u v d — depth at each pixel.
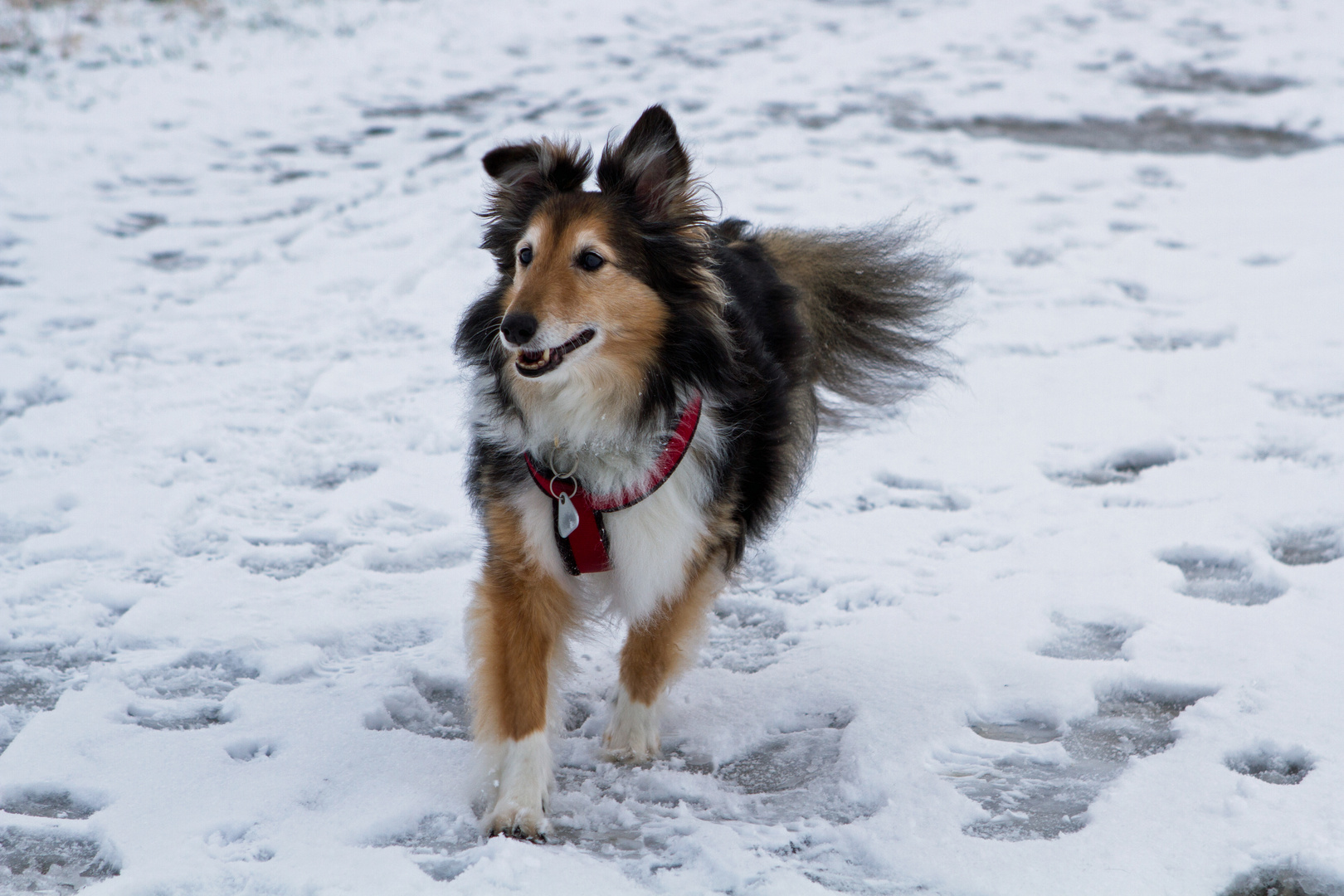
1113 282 8.13
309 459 5.84
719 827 3.08
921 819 3.07
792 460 4.22
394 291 8.27
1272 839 2.86
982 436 5.96
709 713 3.77
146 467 5.65
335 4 20.55
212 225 9.77
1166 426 5.87
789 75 15.05
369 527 5.18
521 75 15.74
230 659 4.09
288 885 2.83
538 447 3.51
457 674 3.98
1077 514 5.04
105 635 4.23
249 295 8.19
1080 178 10.73
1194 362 6.69
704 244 3.68
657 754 3.57
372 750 3.53
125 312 7.83
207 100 14.13
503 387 3.58
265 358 7.11
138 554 4.79
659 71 15.64
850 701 3.74
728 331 3.73
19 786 3.32
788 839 3.03
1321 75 14.35
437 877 2.93
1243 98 13.55
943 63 15.70
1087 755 3.42
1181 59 15.70
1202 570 4.57
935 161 11.31
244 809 3.20
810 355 4.72
